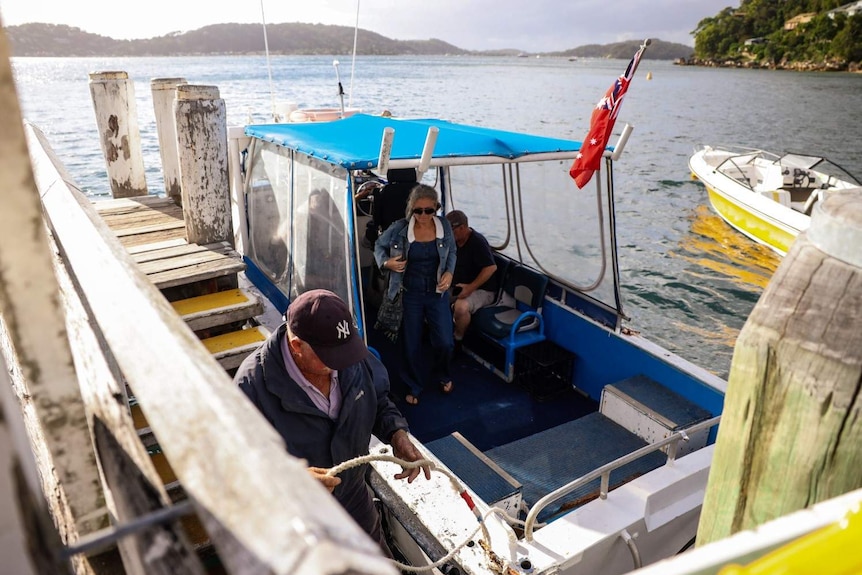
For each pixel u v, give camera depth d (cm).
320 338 217
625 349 449
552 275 509
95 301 93
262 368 234
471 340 544
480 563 235
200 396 61
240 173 555
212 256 404
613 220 432
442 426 449
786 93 7275
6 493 47
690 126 3962
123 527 59
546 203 492
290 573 42
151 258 398
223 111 403
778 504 109
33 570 50
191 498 54
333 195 368
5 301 67
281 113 746
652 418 385
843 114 4856
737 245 1496
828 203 100
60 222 154
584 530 250
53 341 72
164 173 542
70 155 2152
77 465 81
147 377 69
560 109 5434
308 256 418
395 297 449
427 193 430
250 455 52
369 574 43
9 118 57
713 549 77
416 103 5556
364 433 251
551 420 459
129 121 547
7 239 63
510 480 309
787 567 68
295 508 46
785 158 1530
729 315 1138
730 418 115
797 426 103
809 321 99
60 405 76
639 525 259
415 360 464
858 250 94
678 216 1739
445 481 279
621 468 367
